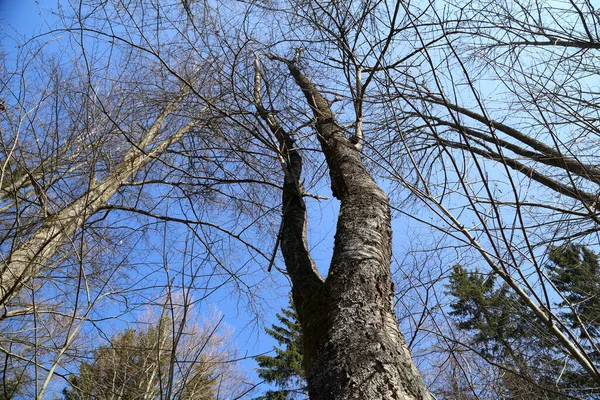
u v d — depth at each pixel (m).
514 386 3.20
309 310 2.05
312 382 1.59
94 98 3.68
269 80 3.75
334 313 1.83
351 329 1.70
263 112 3.36
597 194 3.07
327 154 3.45
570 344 2.20
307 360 1.77
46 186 3.31
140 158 4.45
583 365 2.16
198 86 3.80
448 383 3.24
